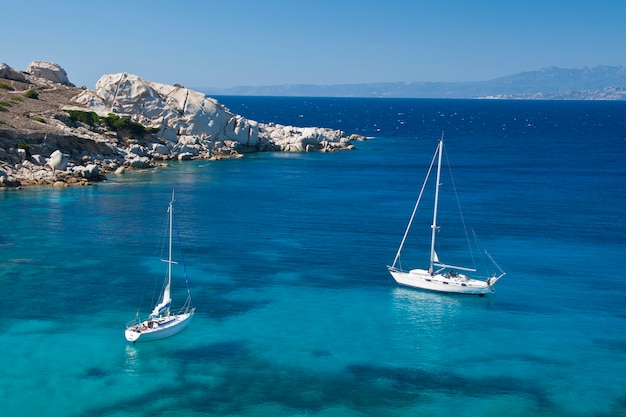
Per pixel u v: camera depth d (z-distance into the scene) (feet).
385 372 138.21
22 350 143.64
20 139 341.62
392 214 288.71
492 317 169.68
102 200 297.12
